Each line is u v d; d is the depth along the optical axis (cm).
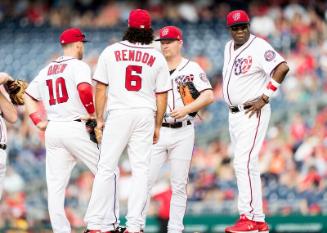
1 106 3081
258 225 3044
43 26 8856
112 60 2820
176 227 3288
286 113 6906
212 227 5503
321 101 6925
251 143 3042
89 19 8850
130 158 2881
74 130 2998
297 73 7638
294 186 6412
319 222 5409
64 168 3069
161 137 3250
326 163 6512
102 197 2859
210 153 6769
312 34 8188
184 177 3284
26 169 6919
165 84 2859
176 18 8731
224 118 7412
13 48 8594
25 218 6119
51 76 3033
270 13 8488
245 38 3045
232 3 8800
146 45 2841
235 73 3052
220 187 6488
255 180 3052
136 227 2825
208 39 8375
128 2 8912
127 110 2817
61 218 3059
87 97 2953
